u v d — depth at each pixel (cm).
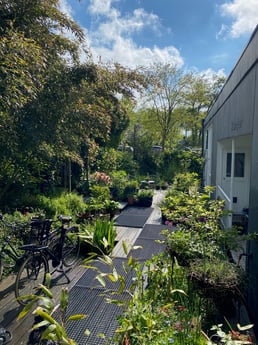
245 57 335
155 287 256
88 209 598
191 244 304
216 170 680
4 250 317
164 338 190
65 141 509
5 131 413
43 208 568
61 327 134
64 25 513
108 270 365
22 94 348
